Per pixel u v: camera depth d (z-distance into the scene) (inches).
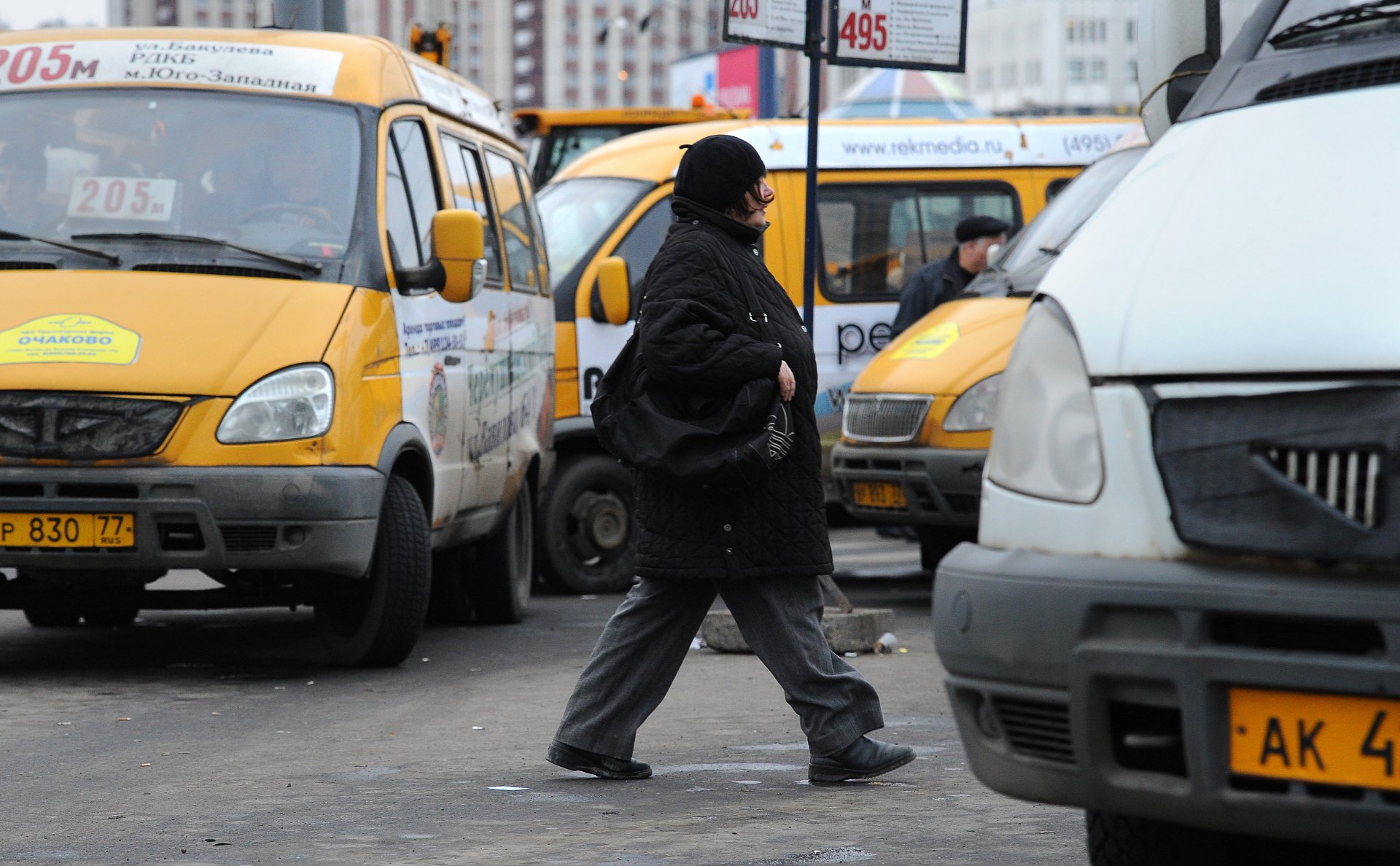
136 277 733.9
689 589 539.8
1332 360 301.1
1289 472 298.8
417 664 802.8
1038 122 1339.8
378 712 667.4
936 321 1018.7
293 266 747.4
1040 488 330.6
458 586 962.7
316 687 729.6
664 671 543.5
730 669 770.8
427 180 863.1
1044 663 318.0
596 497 1137.4
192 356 706.2
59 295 725.9
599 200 1203.2
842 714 531.2
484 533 926.4
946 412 954.1
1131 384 321.7
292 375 710.5
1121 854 359.3
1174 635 301.9
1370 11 376.2
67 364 700.0
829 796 516.1
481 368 896.3
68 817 489.1
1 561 700.7
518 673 774.5
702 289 521.7
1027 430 338.0
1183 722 298.7
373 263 767.1
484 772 554.6
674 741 608.4
